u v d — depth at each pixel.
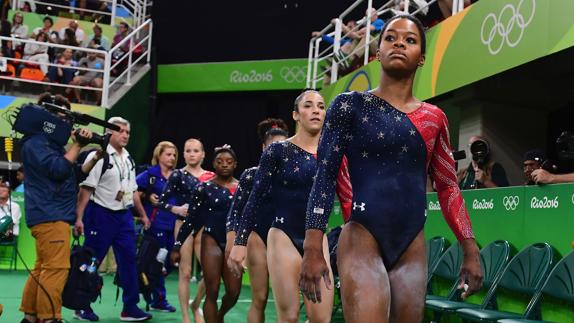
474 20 6.65
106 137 5.10
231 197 5.19
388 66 2.40
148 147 14.95
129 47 14.07
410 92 2.46
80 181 5.61
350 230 2.33
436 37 7.45
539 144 8.33
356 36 9.58
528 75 7.88
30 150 4.84
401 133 2.36
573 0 5.19
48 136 4.89
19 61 12.10
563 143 4.50
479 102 8.29
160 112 15.37
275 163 3.94
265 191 3.97
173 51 15.21
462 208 2.50
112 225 6.32
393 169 2.35
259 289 4.38
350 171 2.39
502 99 8.23
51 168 4.79
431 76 7.46
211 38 15.01
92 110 11.70
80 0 15.41
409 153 2.37
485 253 5.12
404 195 2.34
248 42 14.79
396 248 2.32
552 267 4.39
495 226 5.17
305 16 14.45
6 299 7.52
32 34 13.30
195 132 15.17
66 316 6.63
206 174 6.66
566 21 5.26
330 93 9.99
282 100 14.67
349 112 2.37
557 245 4.44
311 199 2.32
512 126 8.26
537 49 5.60
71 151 4.95
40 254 4.90
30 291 4.98
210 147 15.07
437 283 5.92
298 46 14.45
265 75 14.24
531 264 4.57
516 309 4.88
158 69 14.96
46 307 4.84
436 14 11.81
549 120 8.42
